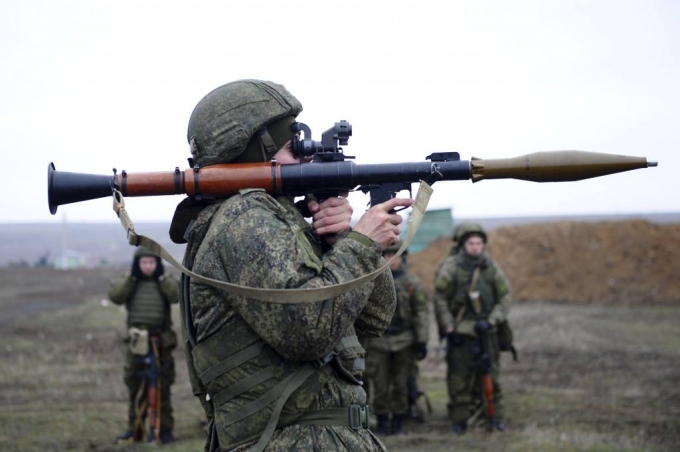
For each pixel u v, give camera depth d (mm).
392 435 9586
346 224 3199
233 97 3211
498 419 9734
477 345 9656
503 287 9852
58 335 18484
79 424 9930
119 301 9305
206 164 3207
